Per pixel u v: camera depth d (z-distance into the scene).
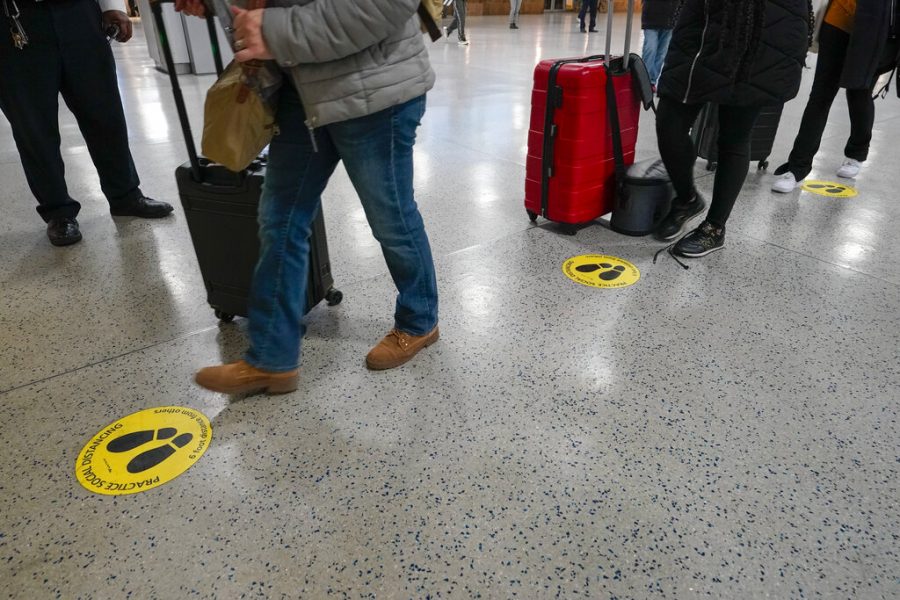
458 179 3.80
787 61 2.27
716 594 1.24
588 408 1.77
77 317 2.24
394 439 1.65
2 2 2.42
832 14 3.15
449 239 2.92
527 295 2.40
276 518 1.41
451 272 2.58
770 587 1.25
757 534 1.37
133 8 17.44
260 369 1.74
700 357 2.01
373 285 2.49
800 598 1.23
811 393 1.83
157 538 1.36
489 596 1.23
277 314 1.68
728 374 1.92
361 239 2.95
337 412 1.75
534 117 2.79
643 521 1.41
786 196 3.50
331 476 1.53
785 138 4.72
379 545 1.34
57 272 2.58
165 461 1.57
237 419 1.72
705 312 2.28
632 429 1.69
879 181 3.77
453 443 1.64
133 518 1.41
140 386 1.86
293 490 1.48
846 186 3.67
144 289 2.44
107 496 1.47
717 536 1.37
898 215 3.22
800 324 2.20
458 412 1.75
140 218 3.15
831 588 1.25
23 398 1.80
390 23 1.30
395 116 1.51
